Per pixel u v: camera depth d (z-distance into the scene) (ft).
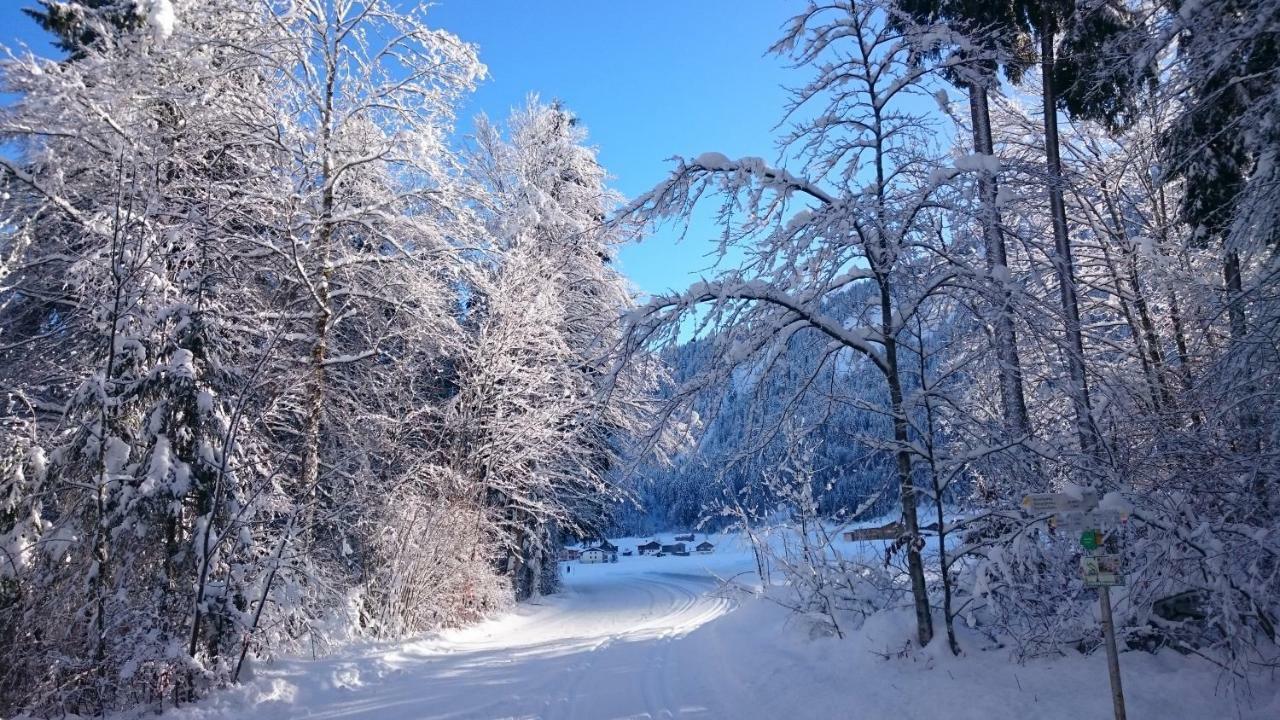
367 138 48.52
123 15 41.52
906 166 25.67
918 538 24.95
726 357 25.38
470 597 53.21
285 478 40.65
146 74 40.50
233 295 42.24
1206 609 21.74
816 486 32.37
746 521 37.63
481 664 34.53
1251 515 23.91
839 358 27.89
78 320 38.09
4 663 24.48
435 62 49.03
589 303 74.23
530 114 83.97
